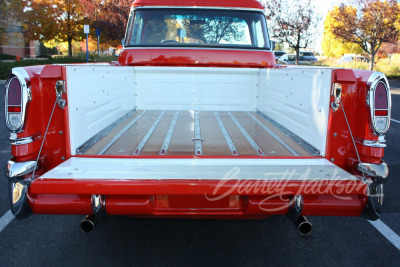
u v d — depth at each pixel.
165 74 4.49
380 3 21.50
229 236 3.21
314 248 3.02
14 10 20.62
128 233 3.24
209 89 4.55
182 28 4.59
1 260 2.78
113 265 2.72
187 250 2.95
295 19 24.78
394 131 7.70
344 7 22.83
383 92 2.27
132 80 4.40
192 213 2.32
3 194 4.09
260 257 2.87
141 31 4.55
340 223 3.51
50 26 25.97
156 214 2.31
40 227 3.34
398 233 3.30
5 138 6.62
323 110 2.46
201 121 3.89
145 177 2.07
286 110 3.36
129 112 4.30
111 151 2.63
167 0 4.49
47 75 2.23
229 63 4.40
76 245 3.02
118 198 2.20
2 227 3.33
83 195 2.21
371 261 2.83
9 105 2.20
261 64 4.46
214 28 4.61
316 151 2.59
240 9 4.57
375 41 22.48
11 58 29.05
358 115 2.36
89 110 2.77
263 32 4.64
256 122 3.88
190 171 2.17
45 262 2.76
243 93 4.58
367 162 2.34
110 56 29.86
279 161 2.39
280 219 3.57
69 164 2.26
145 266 2.71
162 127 3.54
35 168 2.22
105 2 26.23
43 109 2.31
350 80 2.30
